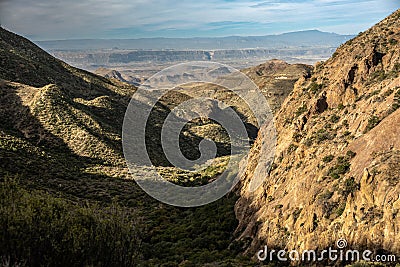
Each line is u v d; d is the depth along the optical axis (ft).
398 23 145.59
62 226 50.65
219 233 124.47
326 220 83.05
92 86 429.38
